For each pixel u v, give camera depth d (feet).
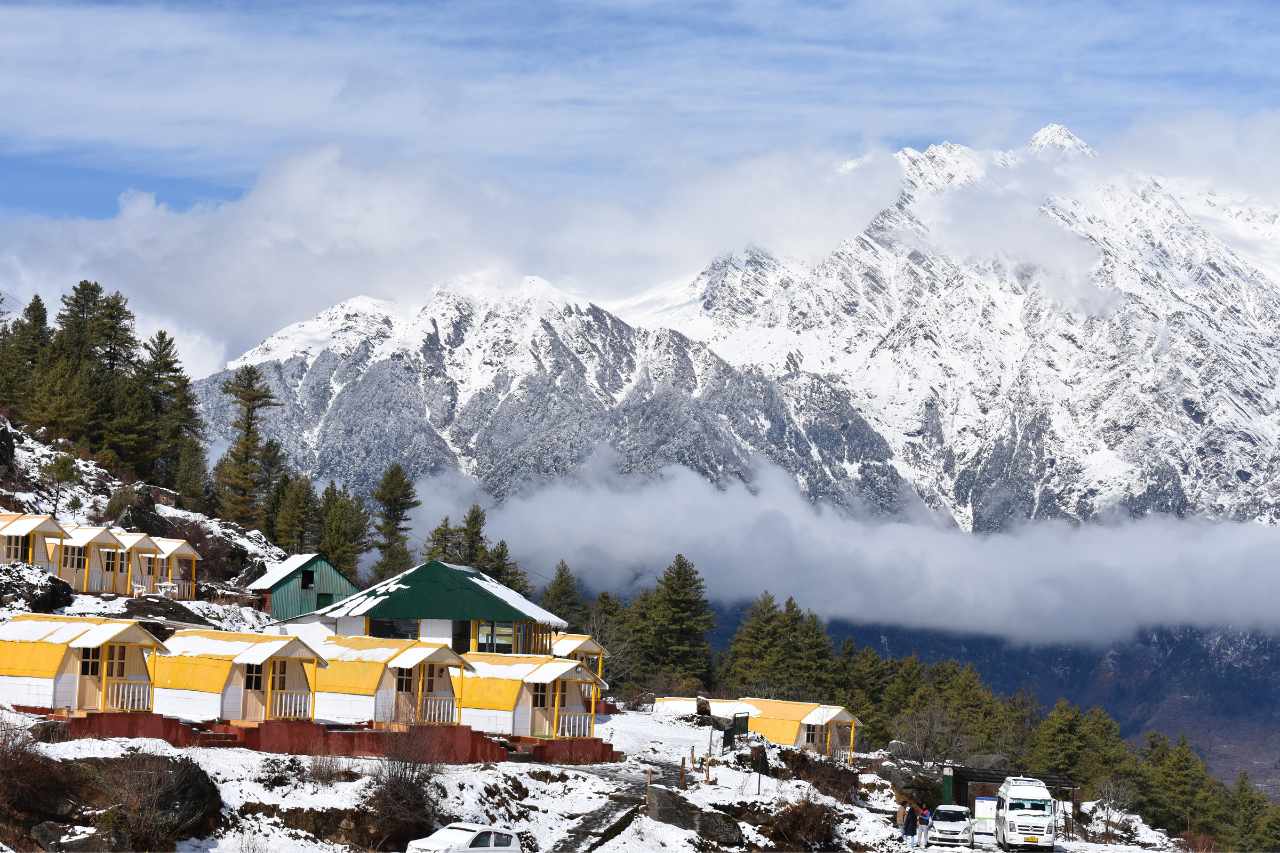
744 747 401.90
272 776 285.43
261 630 485.97
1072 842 398.21
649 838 307.37
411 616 479.00
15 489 551.18
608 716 474.08
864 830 358.02
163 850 252.01
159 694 328.70
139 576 492.13
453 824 259.80
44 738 288.71
